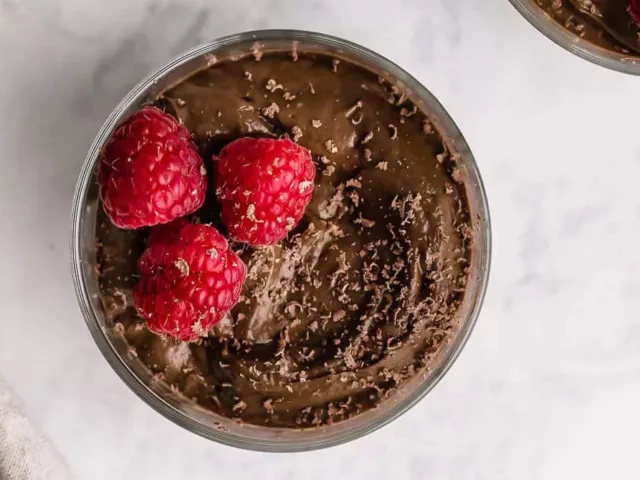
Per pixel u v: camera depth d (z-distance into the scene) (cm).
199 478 27
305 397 25
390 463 28
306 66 24
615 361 28
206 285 22
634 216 27
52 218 26
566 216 27
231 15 26
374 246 25
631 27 26
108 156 22
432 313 25
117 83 26
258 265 24
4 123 26
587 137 27
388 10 27
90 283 24
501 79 27
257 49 24
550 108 27
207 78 24
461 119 27
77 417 27
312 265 25
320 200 24
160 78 24
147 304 23
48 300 27
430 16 27
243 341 24
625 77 27
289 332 25
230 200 23
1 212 26
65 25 26
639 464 28
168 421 27
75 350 27
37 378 27
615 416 28
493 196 27
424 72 27
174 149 22
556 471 28
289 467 27
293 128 24
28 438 27
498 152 27
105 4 26
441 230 25
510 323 28
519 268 27
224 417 25
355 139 24
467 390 28
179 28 26
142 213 22
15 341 27
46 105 26
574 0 26
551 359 28
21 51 26
